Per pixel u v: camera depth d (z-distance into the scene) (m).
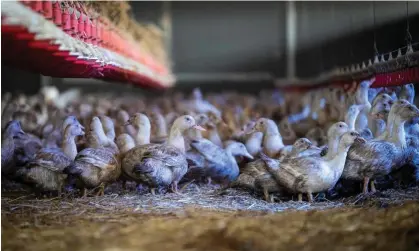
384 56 10.37
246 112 14.39
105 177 7.44
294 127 11.52
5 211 6.61
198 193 7.77
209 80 27.33
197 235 5.64
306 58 23.31
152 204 7.04
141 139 8.68
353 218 6.25
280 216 6.25
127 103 15.94
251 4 26.50
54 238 5.58
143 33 16.17
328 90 12.95
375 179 7.79
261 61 27.11
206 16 27.05
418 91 11.35
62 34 5.97
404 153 7.53
